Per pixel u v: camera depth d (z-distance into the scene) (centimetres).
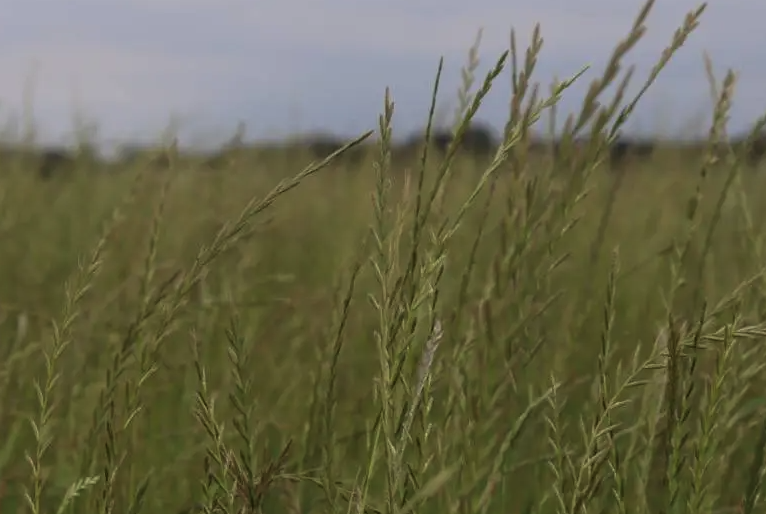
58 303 280
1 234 324
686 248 167
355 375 235
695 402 161
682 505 137
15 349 193
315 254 355
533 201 155
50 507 180
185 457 180
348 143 110
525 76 141
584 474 113
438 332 98
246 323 226
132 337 137
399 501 101
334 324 171
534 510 162
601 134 150
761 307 160
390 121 113
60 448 179
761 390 165
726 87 162
